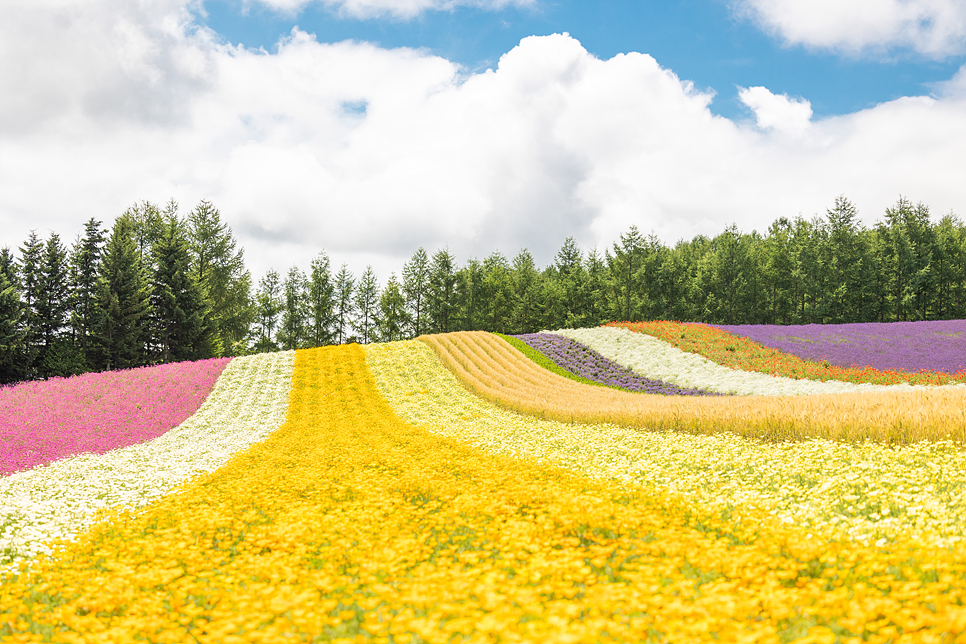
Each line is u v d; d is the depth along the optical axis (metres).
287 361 39.25
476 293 77.81
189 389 32.34
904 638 2.49
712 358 34.03
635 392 30.14
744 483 8.01
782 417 12.41
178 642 3.19
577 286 79.56
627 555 4.51
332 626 3.37
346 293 77.50
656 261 75.31
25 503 9.41
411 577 3.99
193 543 5.80
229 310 63.06
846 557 3.90
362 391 32.78
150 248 57.50
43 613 3.92
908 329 35.09
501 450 13.98
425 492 8.41
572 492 7.33
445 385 33.50
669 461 10.64
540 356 38.94
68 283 50.50
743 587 3.49
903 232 67.50
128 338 48.91
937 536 4.37
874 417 10.84
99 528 7.09
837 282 67.94
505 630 2.68
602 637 2.78
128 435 23.58
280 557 4.89
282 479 10.91
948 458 8.20
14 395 29.44
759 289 74.00
